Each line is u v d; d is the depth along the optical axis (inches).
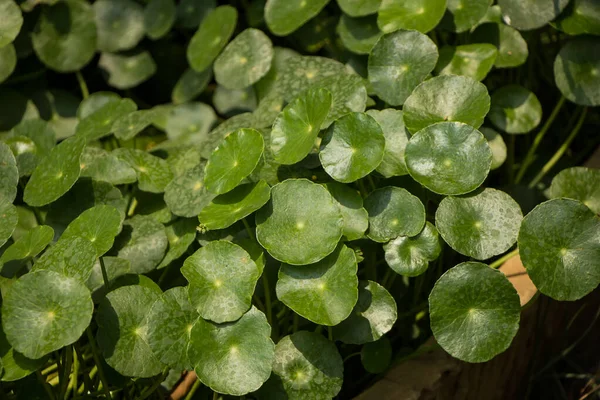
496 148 28.2
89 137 29.8
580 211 23.9
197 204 26.6
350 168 24.9
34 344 22.7
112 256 26.7
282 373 24.0
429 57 27.0
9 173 26.5
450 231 24.4
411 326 27.0
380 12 29.0
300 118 25.7
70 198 27.2
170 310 23.9
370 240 26.0
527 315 26.7
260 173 26.2
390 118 26.3
